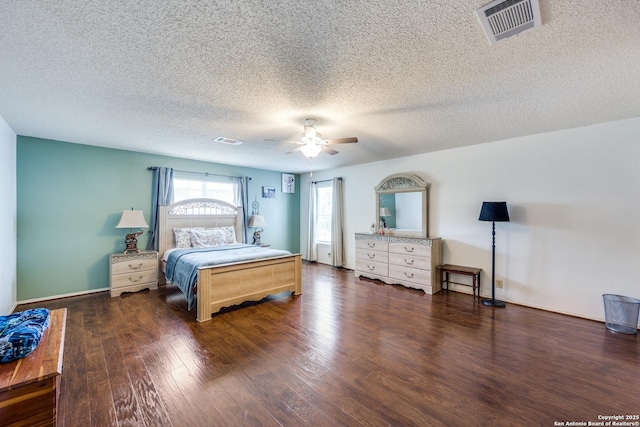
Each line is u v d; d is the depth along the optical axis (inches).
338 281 196.1
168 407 68.4
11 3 50.7
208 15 55.1
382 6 52.6
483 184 159.0
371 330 113.5
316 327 116.3
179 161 199.3
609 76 80.0
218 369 85.1
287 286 156.9
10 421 49.9
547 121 120.0
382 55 69.8
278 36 62.2
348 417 65.2
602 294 122.3
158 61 72.9
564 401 70.7
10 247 129.6
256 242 231.9
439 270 170.4
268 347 99.0
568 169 131.0
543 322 122.0
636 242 115.2
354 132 137.1
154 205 184.7
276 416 65.6
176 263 153.1
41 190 148.9
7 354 55.7
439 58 71.1
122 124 124.7
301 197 282.0
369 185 220.1
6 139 122.2
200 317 121.9
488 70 77.2
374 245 198.2
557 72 77.9
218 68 76.4
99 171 166.7
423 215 183.0
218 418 64.9
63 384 77.0
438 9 53.4
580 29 58.9
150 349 97.1
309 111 108.1
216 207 214.7
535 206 140.7
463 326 117.6
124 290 160.9
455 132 137.0
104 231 168.9
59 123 123.5
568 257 131.3
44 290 150.1
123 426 62.1
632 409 67.8
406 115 112.3
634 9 52.6
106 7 52.3
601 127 122.5
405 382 78.7
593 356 92.7
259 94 92.8
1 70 77.0
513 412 66.8
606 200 121.6
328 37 62.5
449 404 69.7
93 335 108.0
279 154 187.5
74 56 70.1
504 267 151.3
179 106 103.7
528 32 60.1
